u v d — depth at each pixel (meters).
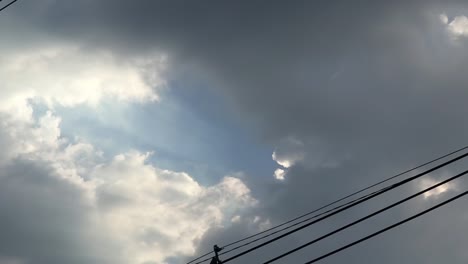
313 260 20.20
